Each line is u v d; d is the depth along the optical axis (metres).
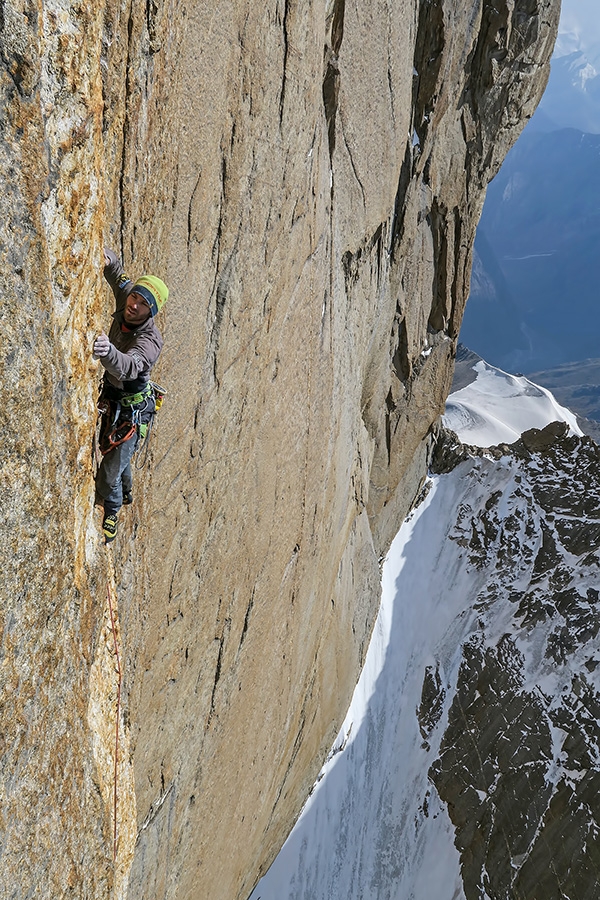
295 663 17.55
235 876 16.33
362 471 27.39
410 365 35.31
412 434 37.88
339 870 27.42
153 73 6.38
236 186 9.19
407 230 28.30
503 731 31.69
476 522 41.59
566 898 25.44
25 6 3.45
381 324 28.48
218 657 11.91
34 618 4.18
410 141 27.19
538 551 38.81
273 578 14.18
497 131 33.91
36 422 3.99
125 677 8.09
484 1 30.22
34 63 3.59
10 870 4.09
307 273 13.41
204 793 12.56
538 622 35.25
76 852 5.25
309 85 11.53
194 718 11.37
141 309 5.38
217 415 9.89
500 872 27.44
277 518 13.73
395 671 36.19
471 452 45.00
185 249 8.02
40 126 3.75
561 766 29.22
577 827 26.86
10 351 3.64
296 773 21.84
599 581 35.31
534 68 32.84
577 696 31.38
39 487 4.09
